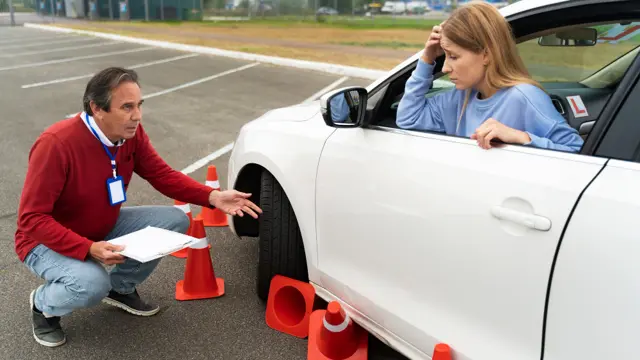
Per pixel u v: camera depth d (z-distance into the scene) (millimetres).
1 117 7656
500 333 1703
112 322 2861
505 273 1657
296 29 22109
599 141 1559
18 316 2887
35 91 9812
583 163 1559
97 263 2465
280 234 2723
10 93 9602
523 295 1613
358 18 21281
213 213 4086
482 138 1770
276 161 2652
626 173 1461
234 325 2828
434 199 1878
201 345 2666
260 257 2809
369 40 17516
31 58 15180
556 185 1561
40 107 8359
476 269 1745
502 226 1665
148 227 2619
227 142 6387
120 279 2807
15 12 50000
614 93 1571
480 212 1726
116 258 2363
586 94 2424
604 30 2262
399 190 2016
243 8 26109
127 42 20016
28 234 2393
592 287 1438
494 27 1884
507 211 1644
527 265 1594
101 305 3023
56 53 16469
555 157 1627
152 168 2797
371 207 2137
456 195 1807
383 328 2182
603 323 1424
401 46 16078
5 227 4012
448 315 1874
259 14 25156
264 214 2746
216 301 3061
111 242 2439
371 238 2154
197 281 3082
